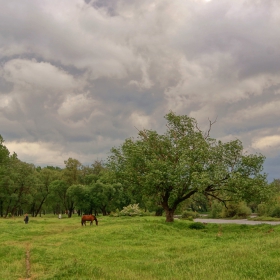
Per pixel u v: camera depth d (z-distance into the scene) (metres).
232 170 33.91
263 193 31.75
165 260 16.11
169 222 35.22
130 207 58.81
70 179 82.75
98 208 78.12
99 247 19.98
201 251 18.02
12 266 14.20
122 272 13.05
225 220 66.06
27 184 69.88
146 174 35.00
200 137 35.81
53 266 13.94
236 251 15.99
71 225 37.44
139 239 23.86
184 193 35.56
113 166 37.72
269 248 16.30
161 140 36.78
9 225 35.31
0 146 61.03
